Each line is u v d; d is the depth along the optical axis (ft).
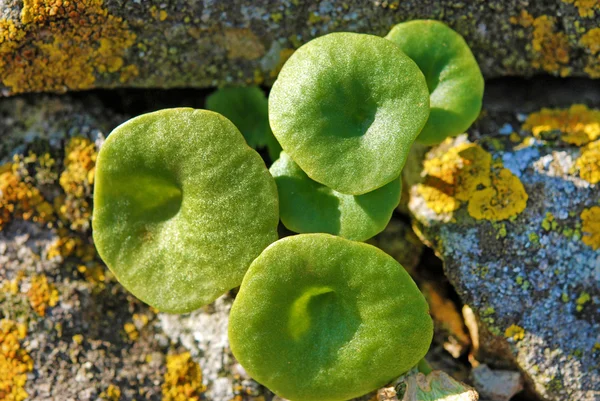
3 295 0.74
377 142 0.67
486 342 0.73
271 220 0.68
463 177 0.74
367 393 0.70
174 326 0.75
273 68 0.77
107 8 0.72
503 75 0.78
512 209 0.73
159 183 0.69
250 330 0.67
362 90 0.67
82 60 0.75
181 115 0.67
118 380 0.74
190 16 0.73
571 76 0.77
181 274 0.69
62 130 0.77
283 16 0.74
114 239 0.69
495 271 0.73
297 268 0.65
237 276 0.68
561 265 0.73
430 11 0.74
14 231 0.75
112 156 0.68
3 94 0.76
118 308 0.76
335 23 0.75
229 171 0.67
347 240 0.65
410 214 0.75
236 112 0.77
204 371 0.74
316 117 0.67
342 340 0.68
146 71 0.76
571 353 0.72
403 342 0.68
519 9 0.74
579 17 0.74
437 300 0.76
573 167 0.74
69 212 0.75
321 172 0.67
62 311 0.74
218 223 0.68
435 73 0.72
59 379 0.74
